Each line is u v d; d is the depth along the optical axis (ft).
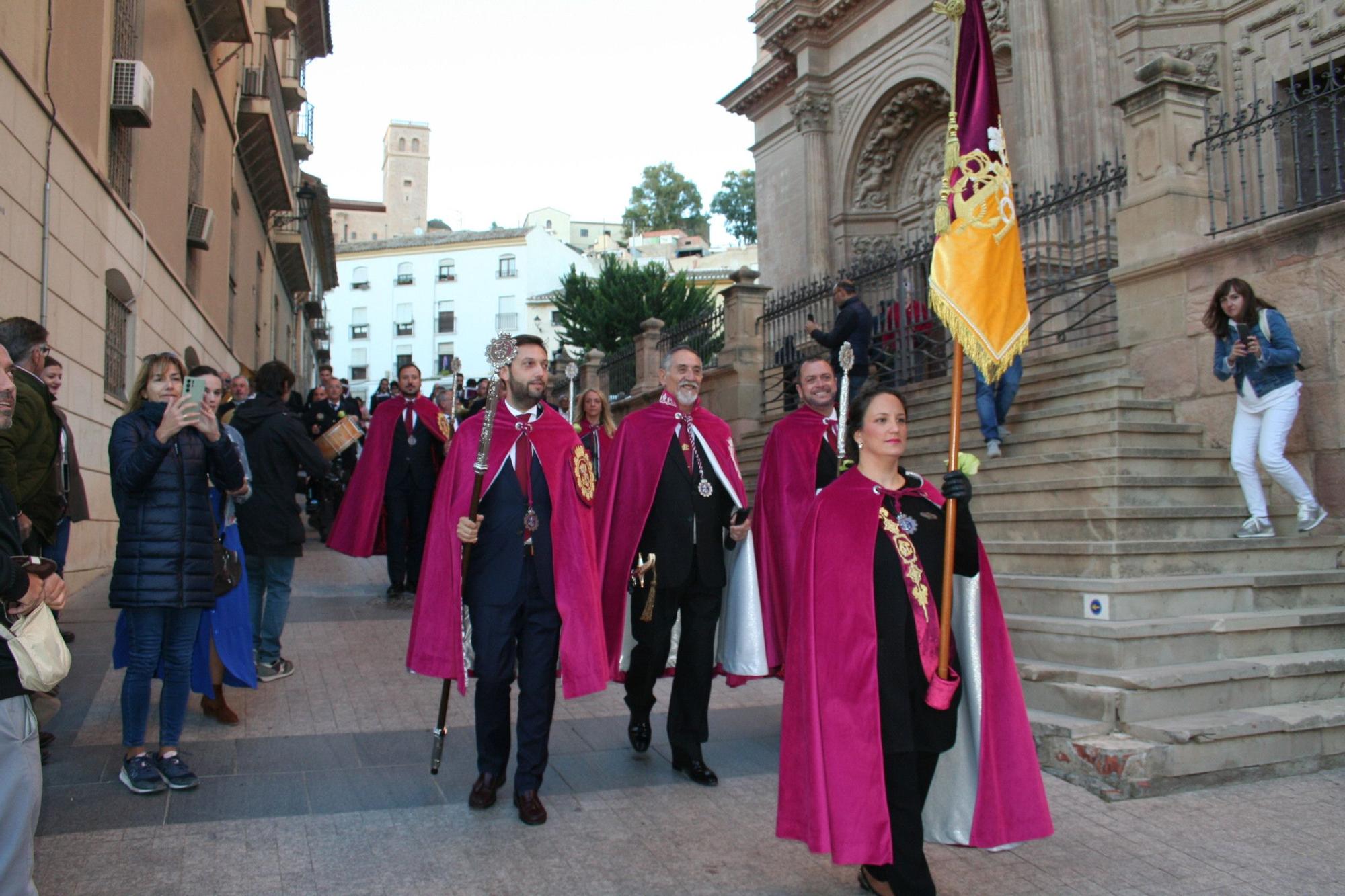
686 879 11.82
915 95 62.03
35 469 15.69
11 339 16.14
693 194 241.55
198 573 14.60
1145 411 25.98
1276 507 23.65
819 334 34.73
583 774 15.88
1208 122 27.35
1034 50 49.11
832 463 17.28
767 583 17.29
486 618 14.07
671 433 16.35
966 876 12.06
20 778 8.86
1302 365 22.89
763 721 19.43
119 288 36.19
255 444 21.39
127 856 12.05
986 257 12.29
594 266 199.21
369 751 16.61
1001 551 22.02
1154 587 18.31
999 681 11.49
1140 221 27.73
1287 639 18.30
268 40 70.90
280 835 12.88
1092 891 11.60
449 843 12.78
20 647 8.82
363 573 38.75
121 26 36.76
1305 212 23.29
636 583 16.38
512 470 14.57
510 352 14.24
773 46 70.90
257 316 79.15
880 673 10.67
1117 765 14.52
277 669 21.67
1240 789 15.01
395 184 257.34
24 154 25.91
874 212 66.69
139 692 14.42
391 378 198.18
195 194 51.88
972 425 30.78
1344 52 41.47
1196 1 46.37
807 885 11.73
